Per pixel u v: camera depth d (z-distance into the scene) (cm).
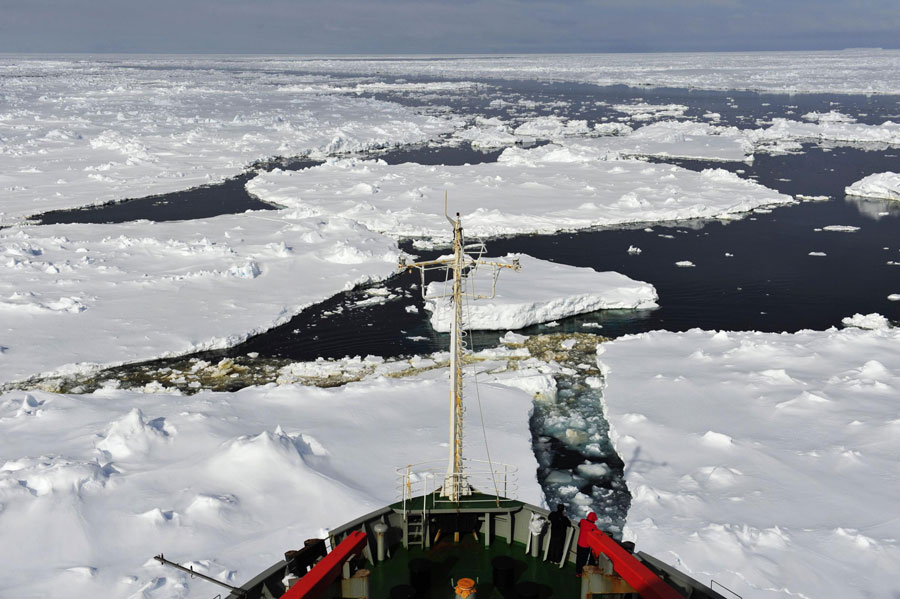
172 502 1983
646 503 2127
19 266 4438
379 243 5288
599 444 2664
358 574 1001
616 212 6228
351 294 4384
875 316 3850
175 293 4194
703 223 6038
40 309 3819
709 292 4422
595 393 3091
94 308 3925
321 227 5600
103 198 6725
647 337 3569
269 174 7850
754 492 2130
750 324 3931
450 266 1228
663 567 1084
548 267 4678
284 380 3244
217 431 2452
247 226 5662
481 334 3825
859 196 6881
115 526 1858
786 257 5078
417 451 2430
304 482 2106
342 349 3625
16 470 2041
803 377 2919
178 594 1619
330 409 2750
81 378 3222
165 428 2414
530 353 3550
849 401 2658
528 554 1202
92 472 2022
